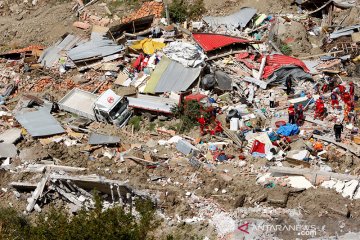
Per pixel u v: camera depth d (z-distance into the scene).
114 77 55.78
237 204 41.44
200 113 48.91
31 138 50.31
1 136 50.38
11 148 48.69
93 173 45.06
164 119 50.25
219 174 43.78
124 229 32.94
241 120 48.59
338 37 57.00
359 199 40.59
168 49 55.06
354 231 38.97
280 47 56.66
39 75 58.12
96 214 34.69
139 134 49.59
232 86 51.84
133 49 57.06
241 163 44.75
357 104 49.47
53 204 43.56
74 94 54.38
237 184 42.88
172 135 48.69
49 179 44.31
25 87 57.06
